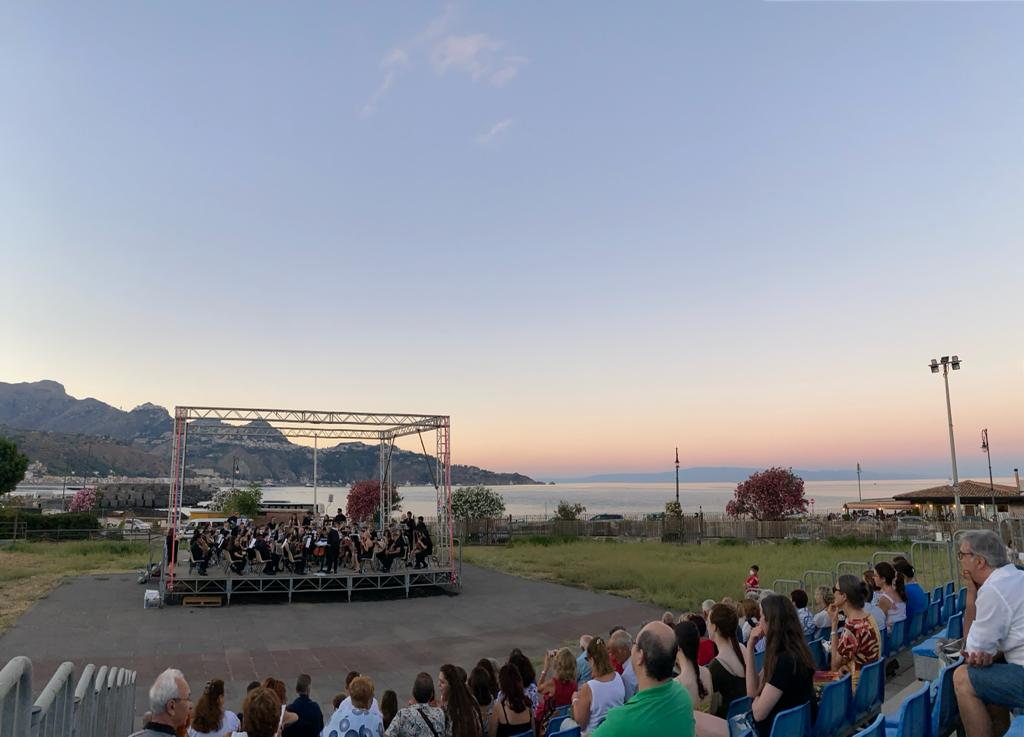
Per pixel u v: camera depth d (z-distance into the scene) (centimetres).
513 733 650
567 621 1895
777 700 505
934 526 4172
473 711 611
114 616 1866
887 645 918
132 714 895
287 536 2384
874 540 4109
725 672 568
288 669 1390
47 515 4966
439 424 2614
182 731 437
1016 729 344
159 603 2030
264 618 1911
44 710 311
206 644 1581
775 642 518
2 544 3825
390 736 595
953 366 4075
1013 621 400
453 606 2128
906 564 1086
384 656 1505
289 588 2191
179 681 423
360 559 2383
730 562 3039
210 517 4122
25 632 1633
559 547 4041
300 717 755
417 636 1709
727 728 483
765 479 5569
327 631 1758
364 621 1892
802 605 997
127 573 2714
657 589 2359
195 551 2216
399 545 2325
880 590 1024
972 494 5975
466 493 5594
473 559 3325
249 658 1467
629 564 2988
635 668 354
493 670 772
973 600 530
